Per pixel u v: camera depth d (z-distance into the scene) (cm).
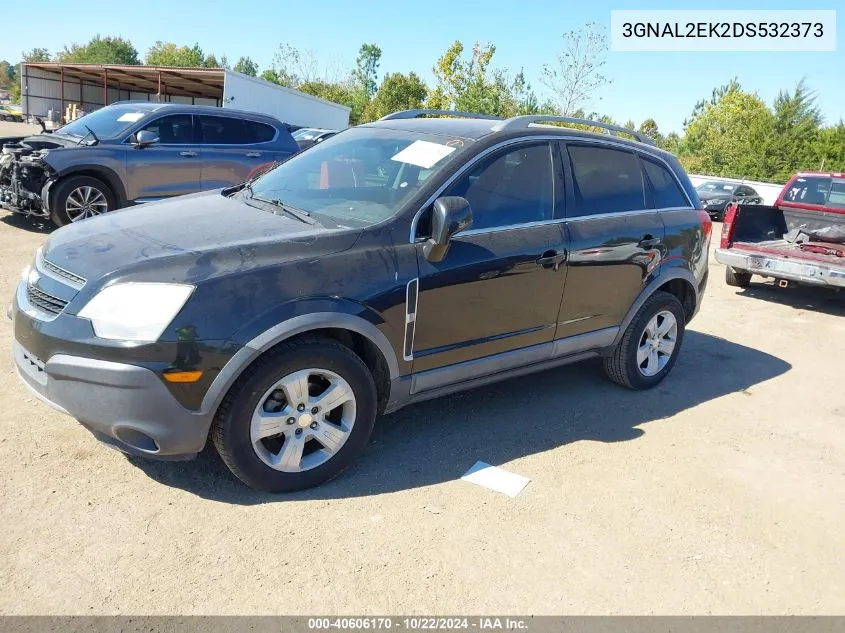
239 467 307
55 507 298
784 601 283
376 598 261
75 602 245
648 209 475
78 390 285
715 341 670
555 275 404
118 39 8281
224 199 404
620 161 463
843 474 400
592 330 447
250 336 290
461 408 448
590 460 388
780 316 799
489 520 318
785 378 570
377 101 4450
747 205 892
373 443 387
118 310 280
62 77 3631
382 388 354
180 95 4369
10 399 392
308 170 415
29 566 261
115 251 307
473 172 373
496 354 393
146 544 279
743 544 320
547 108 2175
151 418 284
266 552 281
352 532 300
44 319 293
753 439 439
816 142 3834
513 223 388
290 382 309
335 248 322
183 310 281
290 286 303
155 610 245
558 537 310
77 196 862
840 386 561
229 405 296
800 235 868
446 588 270
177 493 317
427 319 350
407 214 346
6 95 11069
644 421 452
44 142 898
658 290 494
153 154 895
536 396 480
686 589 284
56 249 324
